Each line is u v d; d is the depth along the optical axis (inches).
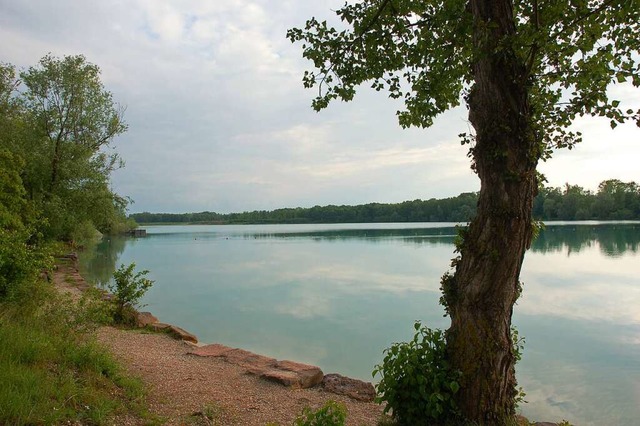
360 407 221.6
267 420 195.6
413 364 175.8
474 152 174.4
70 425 144.9
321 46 230.8
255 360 290.5
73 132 1032.8
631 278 847.7
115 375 204.8
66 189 983.6
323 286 797.2
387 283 816.3
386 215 5187.0
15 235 279.9
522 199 166.4
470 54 203.6
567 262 1123.3
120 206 1084.5
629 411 288.8
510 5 171.0
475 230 172.1
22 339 188.4
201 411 192.5
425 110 237.0
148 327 385.4
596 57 166.9
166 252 1630.2
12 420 132.5
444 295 183.3
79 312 252.8
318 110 242.4
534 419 277.4
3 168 559.2
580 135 193.6
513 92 165.9
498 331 169.9
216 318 551.8
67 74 1003.3
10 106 991.6
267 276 944.3
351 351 411.5
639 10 158.4
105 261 1160.8
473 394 168.6
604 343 441.1
